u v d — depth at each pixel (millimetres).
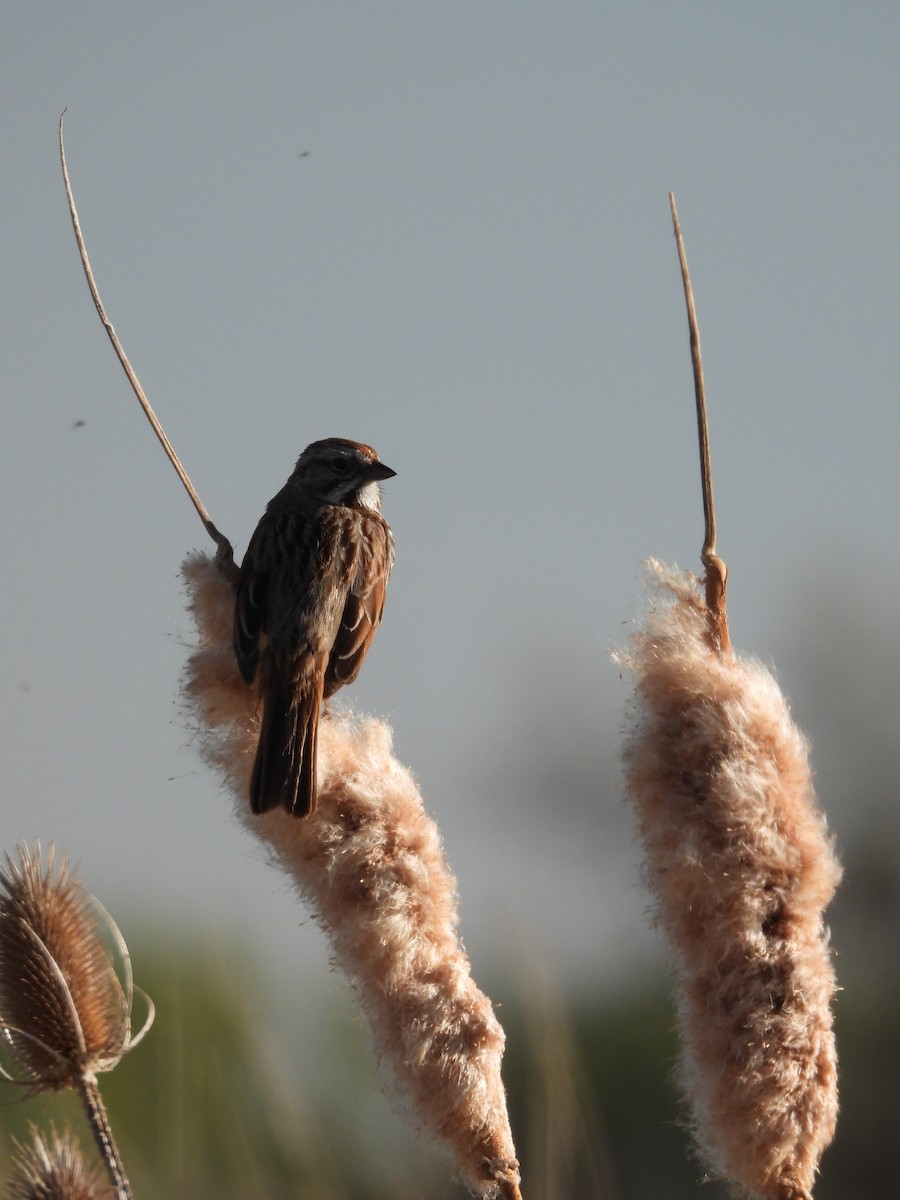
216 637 9172
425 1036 7086
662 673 7070
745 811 6754
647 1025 14875
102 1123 6793
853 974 18828
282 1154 10594
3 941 6855
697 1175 13711
